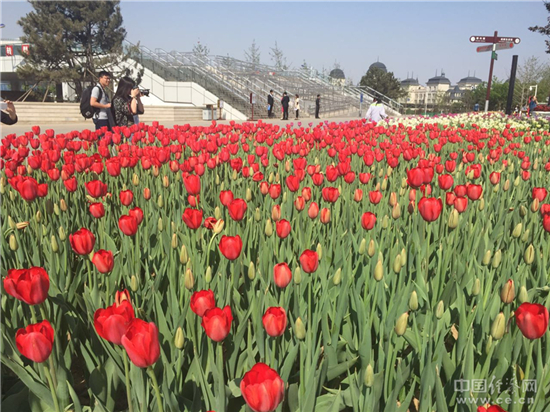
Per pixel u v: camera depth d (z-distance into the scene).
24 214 4.23
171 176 5.86
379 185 4.86
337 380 2.59
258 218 3.64
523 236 3.44
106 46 41.66
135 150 6.14
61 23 39.75
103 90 10.06
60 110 31.31
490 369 2.28
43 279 1.86
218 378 2.09
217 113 35.38
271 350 2.39
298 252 3.57
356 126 12.55
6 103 6.82
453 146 10.14
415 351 2.37
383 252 3.52
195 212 2.93
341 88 52.56
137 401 2.17
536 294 2.93
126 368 1.91
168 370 2.19
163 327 2.43
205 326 1.76
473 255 3.22
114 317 1.60
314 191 5.15
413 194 3.79
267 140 9.23
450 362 2.24
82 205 4.76
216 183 5.06
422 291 2.90
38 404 2.26
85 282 3.01
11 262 3.26
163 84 38.59
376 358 2.59
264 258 3.22
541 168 7.13
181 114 34.44
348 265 2.96
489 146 7.91
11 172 4.79
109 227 4.16
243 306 2.91
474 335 2.49
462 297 2.49
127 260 3.19
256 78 42.72
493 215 4.69
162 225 3.59
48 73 39.72
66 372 2.28
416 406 2.48
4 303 2.72
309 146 8.87
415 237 3.56
